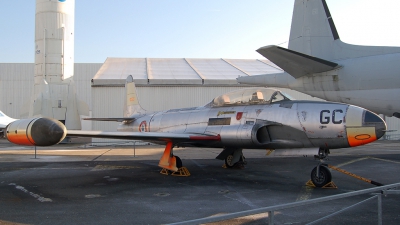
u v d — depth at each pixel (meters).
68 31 26.16
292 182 9.73
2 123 26.84
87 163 14.20
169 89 26.53
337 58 13.62
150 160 15.32
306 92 14.45
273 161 14.75
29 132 7.54
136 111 16.33
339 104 8.95
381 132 8.13
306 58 12.12
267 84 15.95
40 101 24.86
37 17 25.70
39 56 25.70
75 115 26.14
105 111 25.84
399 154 17.36
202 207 6.86
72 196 7.92
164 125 13.17
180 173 11.04
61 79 25.84
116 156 17.00
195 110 12.39
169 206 6.94
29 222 5.80
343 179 10.10
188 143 11.37
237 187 8.99
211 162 14.52
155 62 35.59
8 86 39.34
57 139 7.59
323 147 9.02
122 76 27.31
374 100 12.31
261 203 7.19
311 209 6.52
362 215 6.05
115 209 6.70
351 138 8.43
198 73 29.55
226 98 11.39
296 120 9.22
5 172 11.66
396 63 11.61
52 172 11.66
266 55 11.91
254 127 9.72
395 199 7.31
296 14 15.04
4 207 6.86
